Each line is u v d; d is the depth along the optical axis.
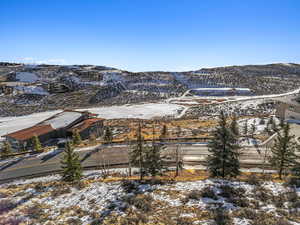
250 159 29.20
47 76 140.12
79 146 38.41
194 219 10.78
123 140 39.31
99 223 11.20
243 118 57.50
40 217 12.67
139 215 11.52
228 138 19.27
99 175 25.11
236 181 16.48
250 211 11.05
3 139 50.12
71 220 11.92
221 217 10.68
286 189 14.25
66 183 19.98
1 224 12.04
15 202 15.48
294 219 10.31
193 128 49.31
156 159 21.53
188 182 16.72
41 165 31.30
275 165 20.67
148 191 15.20
